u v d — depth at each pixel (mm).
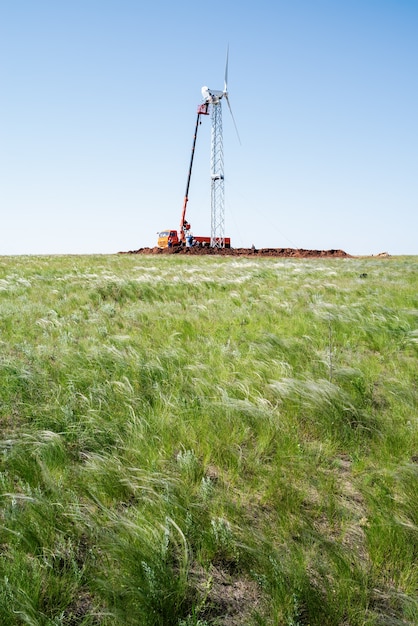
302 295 14703
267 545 2996
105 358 7000
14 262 31094
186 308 12867
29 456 4074
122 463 4090
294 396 5520
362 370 6980
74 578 2744
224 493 3691
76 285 16828
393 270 27062
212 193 64250
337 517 3535
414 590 2758
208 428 4742
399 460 4262
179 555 3057
